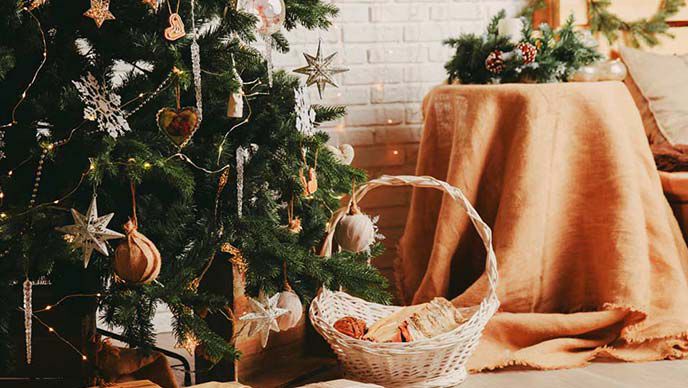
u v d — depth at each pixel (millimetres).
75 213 1475
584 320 2469
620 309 2488
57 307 1875
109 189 1697
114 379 1919
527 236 2650
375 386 1661
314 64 1909
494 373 2312
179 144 1577
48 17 1671
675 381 2209
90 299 1690
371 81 3203
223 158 1758
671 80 3252
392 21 3217
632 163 2703
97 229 1481
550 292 2711
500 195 2760
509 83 2887
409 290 2904
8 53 1481
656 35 3465
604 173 2689
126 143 1532
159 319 2863
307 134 1808
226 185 1808
